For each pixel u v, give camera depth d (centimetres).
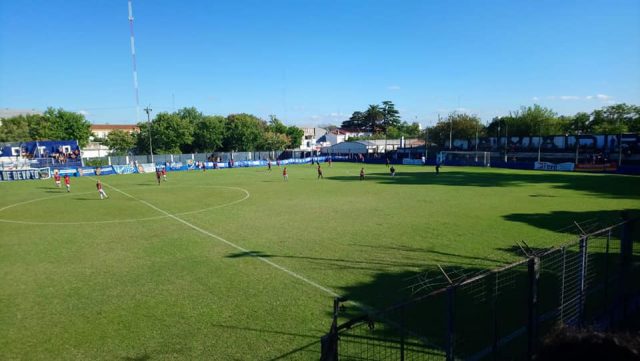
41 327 1035
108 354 895
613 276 1209
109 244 1867
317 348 892
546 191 3381
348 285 1274
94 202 3234
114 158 7100
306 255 1612
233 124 9981
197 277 1381
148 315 1087
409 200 3002
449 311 573
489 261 1467
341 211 2598
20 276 1441
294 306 1120
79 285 1333
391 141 12062
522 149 7119
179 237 1975
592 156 5894
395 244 1738
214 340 940
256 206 2884
